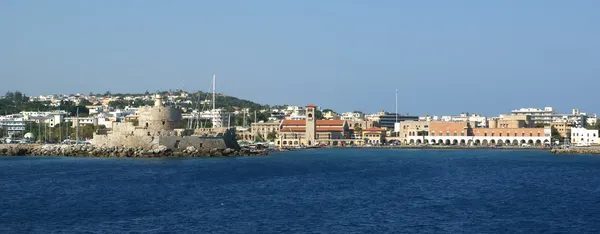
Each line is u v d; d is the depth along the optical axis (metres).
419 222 99.69
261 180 151.00
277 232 92.50
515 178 163.62
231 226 95.88
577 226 97.69
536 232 93.69
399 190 135.62
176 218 101.12
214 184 141.62
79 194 124.81
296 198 122.00
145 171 169.75
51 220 99.50
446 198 123.81
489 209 111.25
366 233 92.31
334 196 125.25
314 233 92.12
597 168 199.62
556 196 127.31
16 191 128.75
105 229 93.50
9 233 91.19
